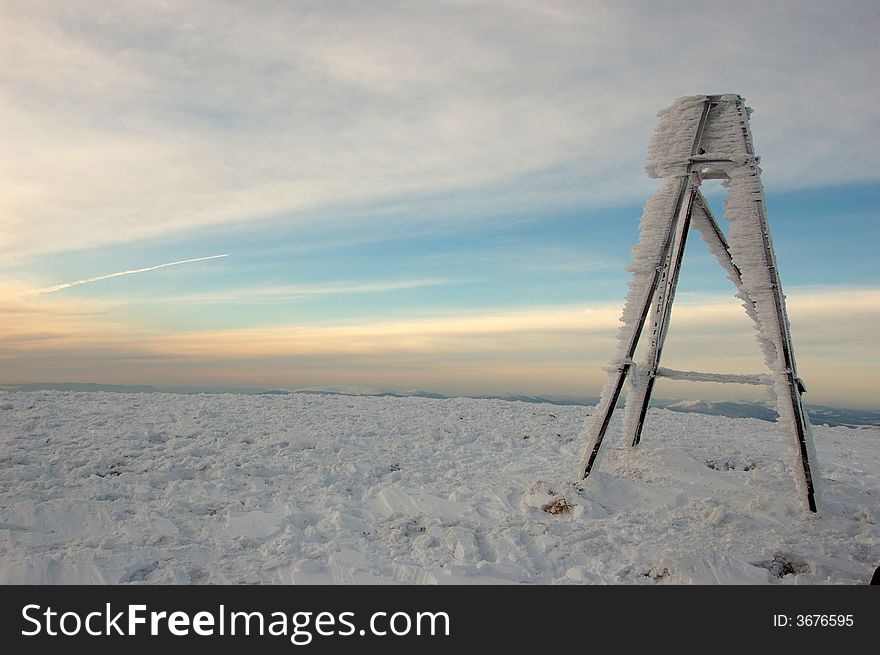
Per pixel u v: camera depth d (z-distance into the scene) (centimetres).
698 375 801
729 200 691
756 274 671
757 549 537
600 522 630
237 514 627
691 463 809
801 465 646
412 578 499
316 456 898
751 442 1205
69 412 1134
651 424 1347
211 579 486
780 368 657
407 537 595
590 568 524
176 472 766
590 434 750
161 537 556
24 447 838
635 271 753
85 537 552
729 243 688
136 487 693
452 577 491
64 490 666
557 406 1566
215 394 1533
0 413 1089
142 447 883
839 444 1338
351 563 520
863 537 587
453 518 647
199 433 990
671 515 653
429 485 782
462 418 1319
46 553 512
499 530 600
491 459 959
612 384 746
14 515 590
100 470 754
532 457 988
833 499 748
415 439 1067
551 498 693
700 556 509
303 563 512
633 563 527
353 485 770
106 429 984
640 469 809
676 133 732
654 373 845
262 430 1047
